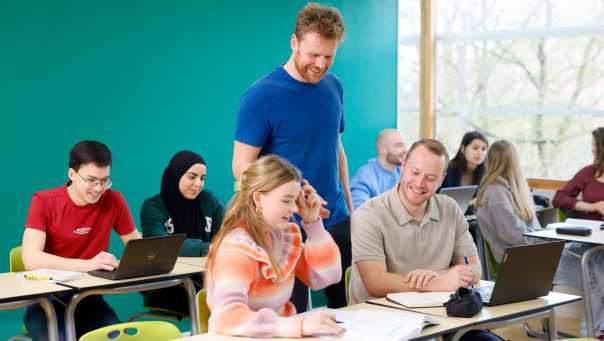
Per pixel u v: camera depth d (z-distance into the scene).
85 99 5.06
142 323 2.74
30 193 4.85
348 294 3.49
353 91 6.66
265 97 3.38
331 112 3.50
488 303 2.96
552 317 3.04
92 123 5.09
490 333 3.13
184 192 4.46
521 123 6.76
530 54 6.68
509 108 6.82
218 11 5.71
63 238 3.83
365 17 6.71
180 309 4.29
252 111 3.39
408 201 3.40
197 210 4.56
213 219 4.60
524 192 5.53
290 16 6.20
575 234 4.95
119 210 4.04
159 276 3.68
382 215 3.38
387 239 3.37
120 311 5.30
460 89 7.10
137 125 5.30
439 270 3.38
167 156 5.47
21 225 4.82
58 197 3.84
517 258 2.97
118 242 5.24
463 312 2.78
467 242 3.48
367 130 6.80
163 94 5.43
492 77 6.91
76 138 5.03
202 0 5.61
